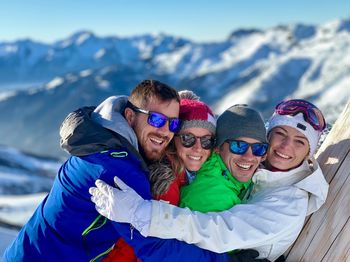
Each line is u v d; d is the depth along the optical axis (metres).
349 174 1.04
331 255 1.02
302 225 1.04
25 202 8.07
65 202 0.95
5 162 35.59
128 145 0.93
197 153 1.03
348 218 1.01
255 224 0.98
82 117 0.94
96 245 0.95
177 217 0.93
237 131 1.02
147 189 0.94
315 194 1.03
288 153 1.05
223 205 1.01
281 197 1.02
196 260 0.95
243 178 1.05
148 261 0.93
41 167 37.03
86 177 0.93
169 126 0.99
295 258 1.07
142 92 0.98
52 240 0.95
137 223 0.90
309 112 1.05
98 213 0.94
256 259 1.03
